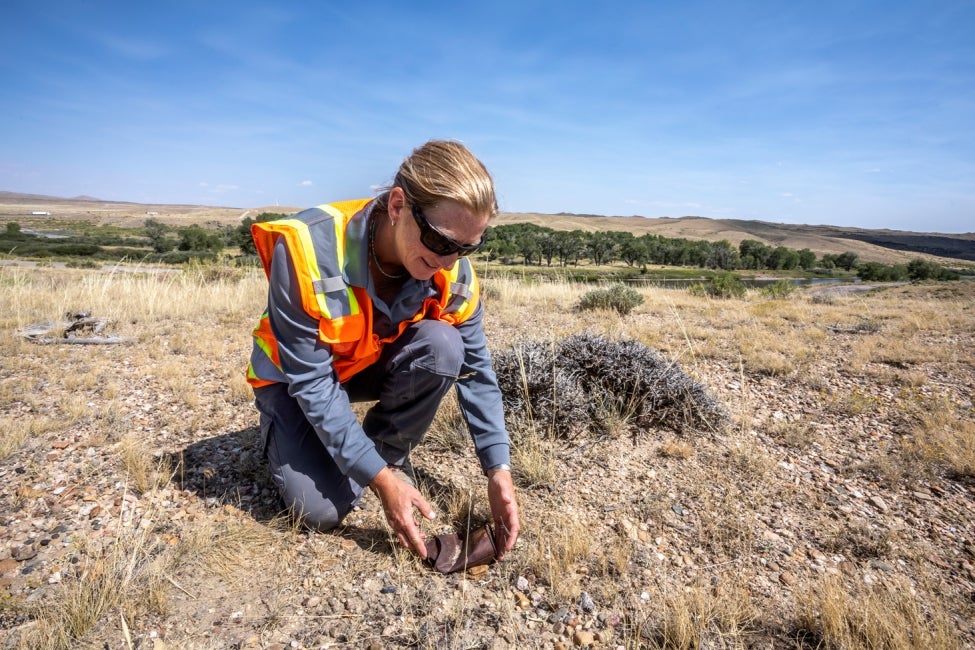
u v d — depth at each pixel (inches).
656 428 123.4
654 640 62.7
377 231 65.7
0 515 80.5
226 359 171.6
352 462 69.9
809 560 80.0
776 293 564.1
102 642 58.3
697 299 460.8
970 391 162.1
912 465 108.6
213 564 71.4
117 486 89.4
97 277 334.3
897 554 82.5
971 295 708.0
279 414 78.6
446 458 105.9
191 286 326.3
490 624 64.8
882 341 231.9
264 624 62.7
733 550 81.4
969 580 77.4
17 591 64.8
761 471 105.4
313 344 67.3
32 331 204.5
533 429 108.8
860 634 64.3
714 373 175.0
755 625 66.4
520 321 270.8
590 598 69.4
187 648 58.2
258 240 68.0
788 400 150.3
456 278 76.1
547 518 87.0
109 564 68.7
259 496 88.3
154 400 131.6
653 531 85.4
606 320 280.2
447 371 77.4
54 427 111.9
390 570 73.0
